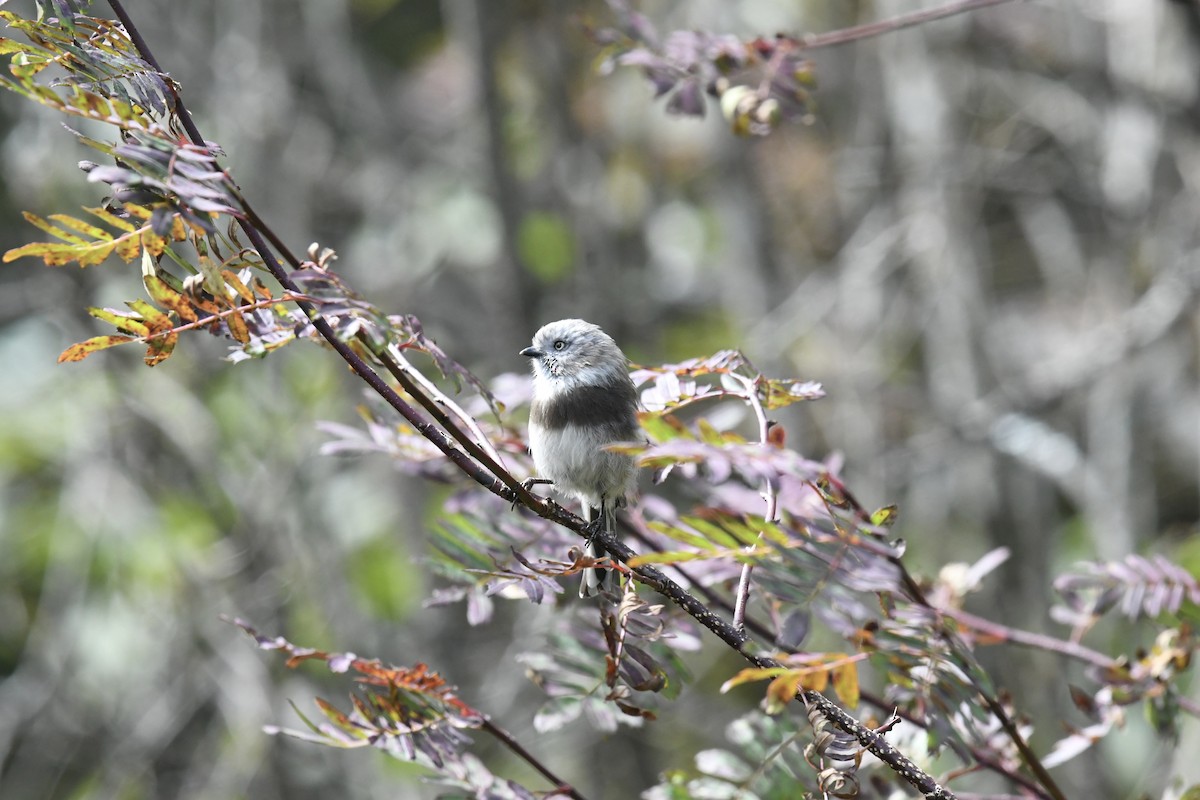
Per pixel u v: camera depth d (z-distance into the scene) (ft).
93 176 13.03
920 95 51.80
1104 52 48.08
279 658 46.09
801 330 48.88
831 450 51.70
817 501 16.16
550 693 19.13
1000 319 59.72
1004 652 47.16
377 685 17.92
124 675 46.85
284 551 47.21
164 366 47.67
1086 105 50.34
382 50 60.90
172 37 51.60
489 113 50.49
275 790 45.21
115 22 16.17
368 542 47.78
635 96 56.03
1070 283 57.98
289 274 14.78
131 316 14.82
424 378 17.48
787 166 56.54
